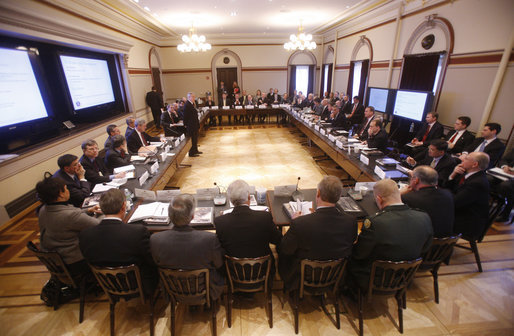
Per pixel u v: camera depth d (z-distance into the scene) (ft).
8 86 12.45
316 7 20.52
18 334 5.91
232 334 5.82
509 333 5.74
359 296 5.83
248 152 19.60
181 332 5.89
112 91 23.09
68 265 5.95
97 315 6.35
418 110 17.84
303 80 38.63
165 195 7.77
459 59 15.19
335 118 19.17
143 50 28.40
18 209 11.22
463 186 7.31
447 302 6.55
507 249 8.43
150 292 5.64
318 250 5.06
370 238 5.24
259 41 35.55
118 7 18.83
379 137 12.22
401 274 5.30
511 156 12.14
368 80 25.44
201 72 36.42
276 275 7.61
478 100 14.19
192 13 21.36
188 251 4.84
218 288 5.58
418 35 18.56
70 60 17.42
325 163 17.01
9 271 7.82
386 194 5.38
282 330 5.91
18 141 12.71
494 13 12.94
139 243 5.16
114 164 10.52
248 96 32.27
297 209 6.89
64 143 14.76
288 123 30.14
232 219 5.24
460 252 8.32
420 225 5.16
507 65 12.47
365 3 19.86
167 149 12.94
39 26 12.61
